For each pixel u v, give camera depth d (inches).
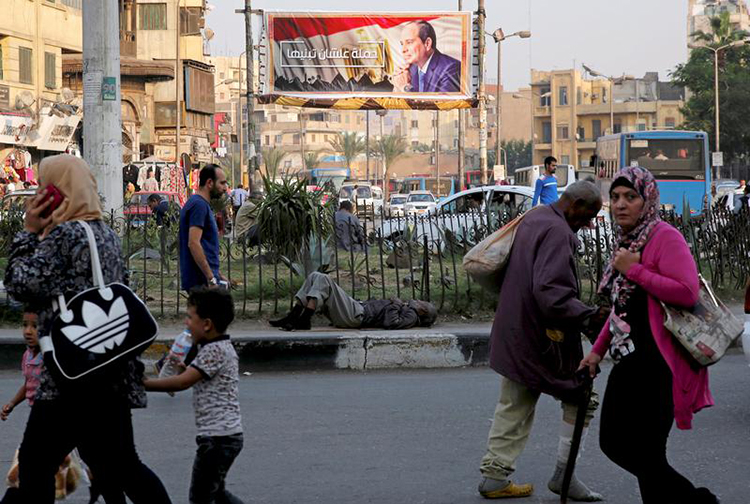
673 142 1441.9
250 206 595.2
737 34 3297.2
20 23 1520.7
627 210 195.6
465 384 368.8
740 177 3353.8
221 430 196.2
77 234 178.4
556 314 218.5
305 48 1296.8
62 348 173.8
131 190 1406.3
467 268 233.9
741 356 420.5
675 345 192.1
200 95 2434.8
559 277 219.0
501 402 233.0
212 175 341.7
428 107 1310.3
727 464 260.7
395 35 1298.0
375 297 494.9
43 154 1624.0
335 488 240.8
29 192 812.6
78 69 1803.6
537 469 257.9
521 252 226.8
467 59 1300.4
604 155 1584.6
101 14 647.1
